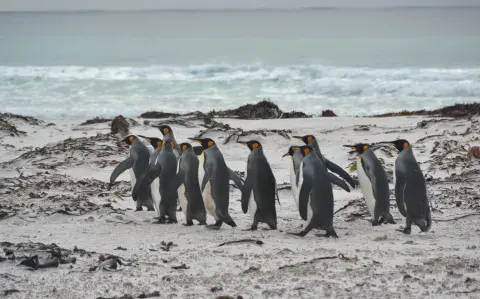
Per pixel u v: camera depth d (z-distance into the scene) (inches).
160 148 858.1
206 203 782.5
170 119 1945.1
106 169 1291.8
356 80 3604.8
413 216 723.4
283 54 5556.1
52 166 1288.1
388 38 7372.1
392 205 903.1
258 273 531.2
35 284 505.0
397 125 1845.5
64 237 697.6
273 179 767.1
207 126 1811.0
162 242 660.1
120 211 844.6
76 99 3112.7
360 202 922.1
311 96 3203.7
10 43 7155.5
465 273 531.2
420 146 1496.1
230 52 5807.1
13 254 577.0
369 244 664.4
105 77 3897.6
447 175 1177.4
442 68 4185.5
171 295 468.8
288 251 614.9
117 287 494.9
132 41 7367.1
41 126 1967.3
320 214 713.6
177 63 4822.8
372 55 5374.0
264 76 3838.6
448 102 2955.2
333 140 1631.4
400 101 3002.0
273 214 765.3
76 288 493.7
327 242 679.1
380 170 787.4
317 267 550.9
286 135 1596.9
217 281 507.8
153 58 5275.6
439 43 6510.8
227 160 1424.7
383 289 482.3
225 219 776.3
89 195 967.6
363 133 1713.8
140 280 516.4
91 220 797.9
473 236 703.1
